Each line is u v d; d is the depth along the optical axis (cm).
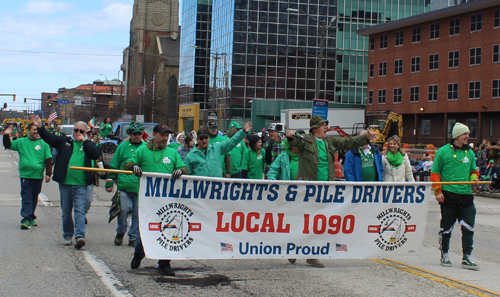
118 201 827
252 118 6209
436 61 5062
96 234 932
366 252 710
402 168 911
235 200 664
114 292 562
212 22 7212
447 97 4944
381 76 5706
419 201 727
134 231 827
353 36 6594
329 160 720
